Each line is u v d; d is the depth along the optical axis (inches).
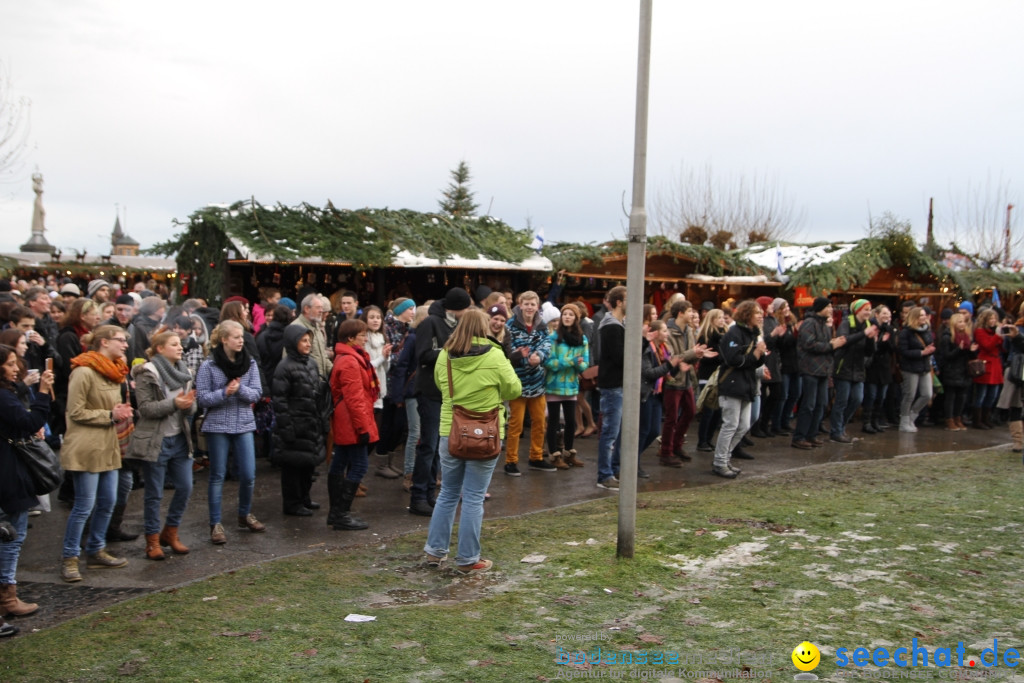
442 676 151.3
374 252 476.4
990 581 207.9
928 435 500.7
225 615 188.1
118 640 173.0
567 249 603.5
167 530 244.8
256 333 417.4
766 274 653.3
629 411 219.6
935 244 767.1
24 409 191.9
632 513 224.1
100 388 223.0
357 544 253.3
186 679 152.2
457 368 217.9
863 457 420.5
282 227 473.1
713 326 401.1
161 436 235.3
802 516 275.4
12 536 190.7
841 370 458.0
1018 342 428.5
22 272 871.1
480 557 229.6
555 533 257.3
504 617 183.6
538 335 356.2
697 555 230.1
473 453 212.8
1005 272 754.2
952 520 270.4
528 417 474.9
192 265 496.4
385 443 351.3
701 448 428.8
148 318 333.4
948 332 528.7
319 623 181.5
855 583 205.9
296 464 277.9
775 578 209.6
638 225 212.4
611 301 329.7
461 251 525.7
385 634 172.9
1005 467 384.8
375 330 349.7
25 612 195.0
